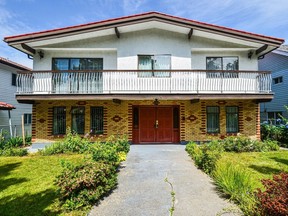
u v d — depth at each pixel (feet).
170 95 34.30
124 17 33.58
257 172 20.10
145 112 39.60
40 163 24.22
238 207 13.11
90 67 38.45
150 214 12.55
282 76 52.34
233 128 38.88
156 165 23.24
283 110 51.88
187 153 29.81
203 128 38.24
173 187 16.67
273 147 31.83
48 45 36.94
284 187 10.75
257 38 34.50
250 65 38.65
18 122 53.42
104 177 15.81
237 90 36.94
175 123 39.60
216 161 19.83
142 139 39.27
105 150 21.77
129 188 16.55
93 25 33.65
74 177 14.53
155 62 37.06
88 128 37.65
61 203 14.02
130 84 35.96
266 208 10.07
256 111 38.73
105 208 13.38
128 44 37.04
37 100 36.19
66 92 36.04
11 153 29.25
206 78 37.14
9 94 50.26
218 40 37.55
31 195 15.56
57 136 37.19
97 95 33.83
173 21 33.99
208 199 14.44
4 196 15.47
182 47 37.17
